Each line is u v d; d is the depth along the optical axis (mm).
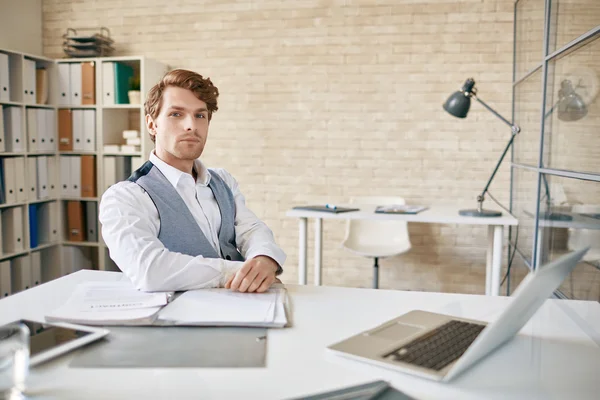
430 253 3859
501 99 3652
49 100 3947
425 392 784
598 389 800
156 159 1639
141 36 4102
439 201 3783
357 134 3852
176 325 1048
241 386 794
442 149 3754
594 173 1795
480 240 3793
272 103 3943
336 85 3848
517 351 956
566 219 2096
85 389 776
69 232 4039
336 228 3977
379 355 896
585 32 1933
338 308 1192
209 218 1681
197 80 1550
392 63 3766
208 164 4070
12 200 3559
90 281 1407
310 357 909
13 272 3684
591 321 1104
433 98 3738
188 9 4016
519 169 3365
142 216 1474
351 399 744
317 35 3846
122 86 3893
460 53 3680
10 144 3539
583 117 1940
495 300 1280
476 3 3635
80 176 3949
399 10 3730
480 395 777
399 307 1208
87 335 960
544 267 813
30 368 840
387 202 3664
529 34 3086
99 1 4141
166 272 1288
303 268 3178
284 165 3967
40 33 4227
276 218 4016
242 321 1056
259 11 3910
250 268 1306
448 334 1002
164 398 752
